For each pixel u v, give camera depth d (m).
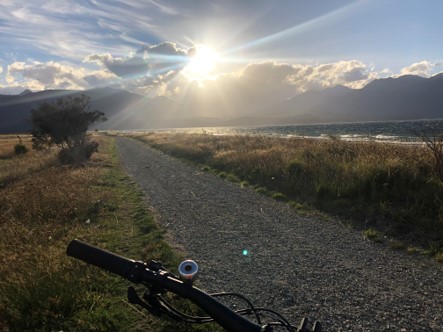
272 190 12.46
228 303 4.84
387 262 6.20
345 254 6.62
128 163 24.30
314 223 8.63
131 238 7.74
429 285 5.28
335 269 5.95
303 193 11.26
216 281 5.55
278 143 23.27
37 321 4.18
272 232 8.06
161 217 9.55
